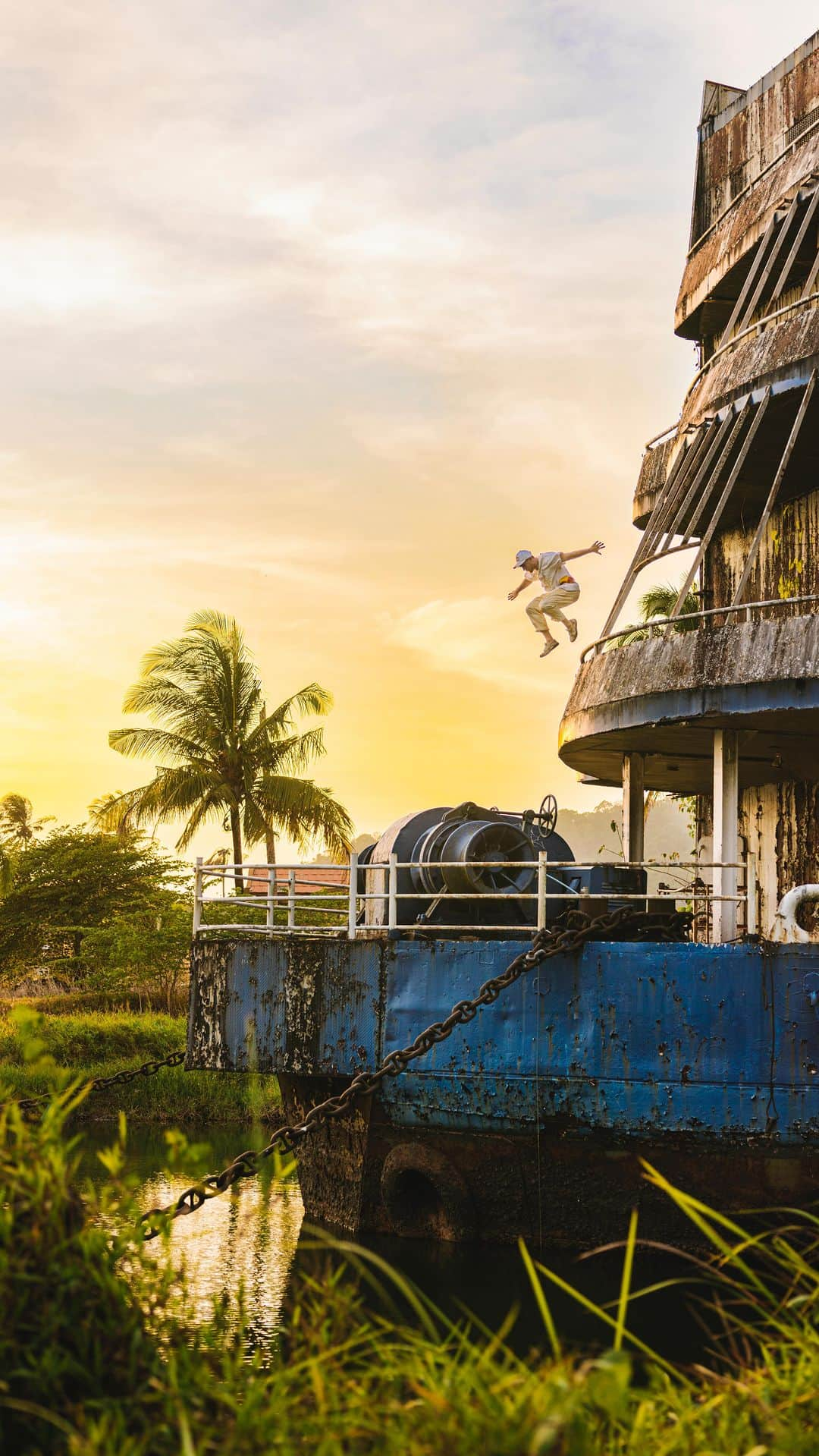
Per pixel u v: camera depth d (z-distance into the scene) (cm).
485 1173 1517
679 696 1672
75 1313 621
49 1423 580
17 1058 3234
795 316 1795
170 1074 3036
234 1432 580
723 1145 1399
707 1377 719
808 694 1576
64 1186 673
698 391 1980
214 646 4566
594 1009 1454
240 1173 1231
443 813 1836
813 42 2059
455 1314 1297
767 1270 1380
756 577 2198
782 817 2170
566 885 1576
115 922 4459
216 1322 1146
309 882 1852
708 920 2339
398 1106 1553
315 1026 1612
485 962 1516
